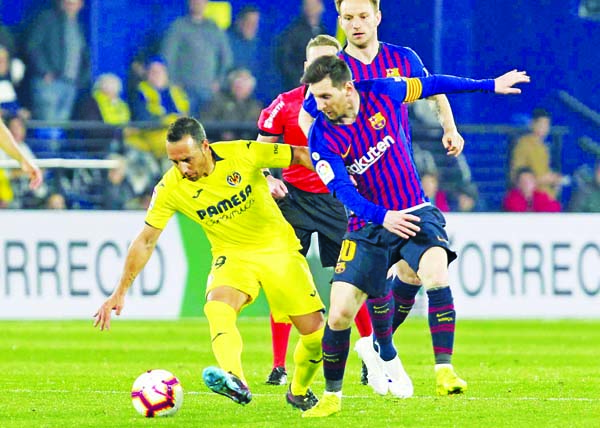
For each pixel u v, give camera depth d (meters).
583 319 55.75
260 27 68.94
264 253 23.23
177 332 46.81
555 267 52.78
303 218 30.91
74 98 63.62
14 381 29.98
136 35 67.81
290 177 30.86
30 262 49.41
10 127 57.56
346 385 28.61
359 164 22.75
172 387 22.25
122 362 35.56
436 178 60.56
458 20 70.44
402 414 22.30
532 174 62.22
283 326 29.50
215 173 22.92
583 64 71.75
